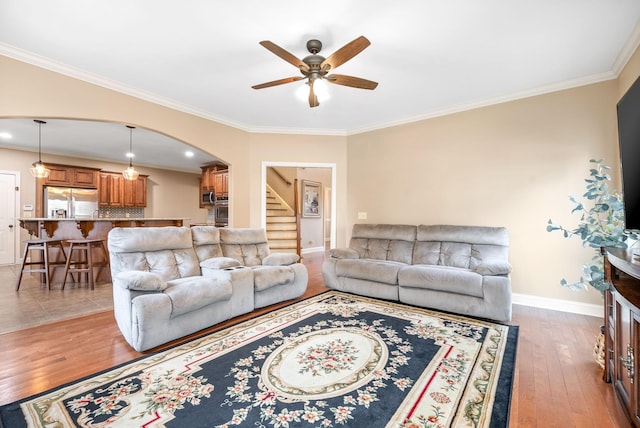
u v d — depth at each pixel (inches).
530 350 92.7
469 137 157.3
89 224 186.4
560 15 87.3
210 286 106.4
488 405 65.4
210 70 121.3
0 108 104.0
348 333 103.6
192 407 64.8
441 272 124.8
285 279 136.4
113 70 121.3
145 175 314.7
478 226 147.9
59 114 116.8
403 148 180.7
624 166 72.6
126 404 65.6
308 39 99.6
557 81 131.0
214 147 176.2
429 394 69.3
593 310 125.5
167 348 93.0
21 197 249.0
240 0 81.3
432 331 105.3
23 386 72.5
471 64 116.2
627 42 100.9
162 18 88.9
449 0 81.3
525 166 141.6
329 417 61.5
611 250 72.4
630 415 56.8
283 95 146.9
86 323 114.1
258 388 71.7
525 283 140.8
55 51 107.2
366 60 113.3
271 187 319.6
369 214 194.7
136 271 101.1
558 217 133.9
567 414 63.4
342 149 205.9
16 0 80.5
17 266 236.1
